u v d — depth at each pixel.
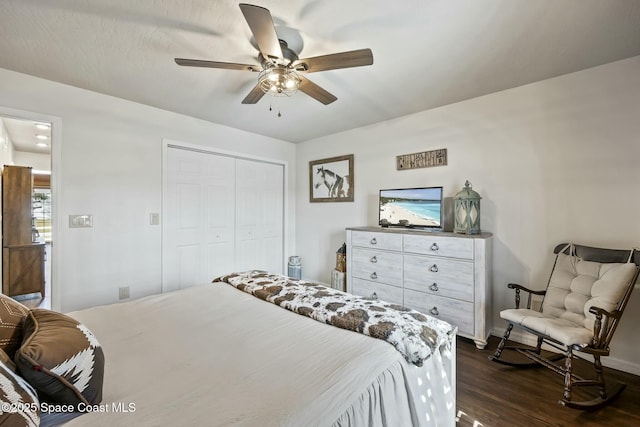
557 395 1.77
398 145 3.28
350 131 3.76
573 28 1.67
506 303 2.57
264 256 4.14
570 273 2.08
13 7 1.48
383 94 2.62
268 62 1.73
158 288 3.01
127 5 1.48
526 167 2.46
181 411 0.80
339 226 3.93
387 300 2.90
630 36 1.74
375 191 3.51
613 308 1.76
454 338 1.46
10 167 3.83
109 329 1.36
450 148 2.88
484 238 2.33
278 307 1.67
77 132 2.50
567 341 1.66
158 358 1.10
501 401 1.71
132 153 2.82
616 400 1.72
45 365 0.74
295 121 3.41
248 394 0.87
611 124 2.10
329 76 2.26
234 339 1.26
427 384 1.21
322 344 1.21
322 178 4.11
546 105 2.35
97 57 2.00
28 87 2.27
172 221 3.14
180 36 1.75
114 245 2.72
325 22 1.61
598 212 2.15
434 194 2.82
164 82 2.39
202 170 3.42
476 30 1.68
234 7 1.49
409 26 1.65
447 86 2.46
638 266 1.78
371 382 0.99
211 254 3.51
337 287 3.45
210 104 2.86
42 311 1.03
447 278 2.50
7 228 3.78
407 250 2.75
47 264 5.59
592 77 2.15
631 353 2.01
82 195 2.53
